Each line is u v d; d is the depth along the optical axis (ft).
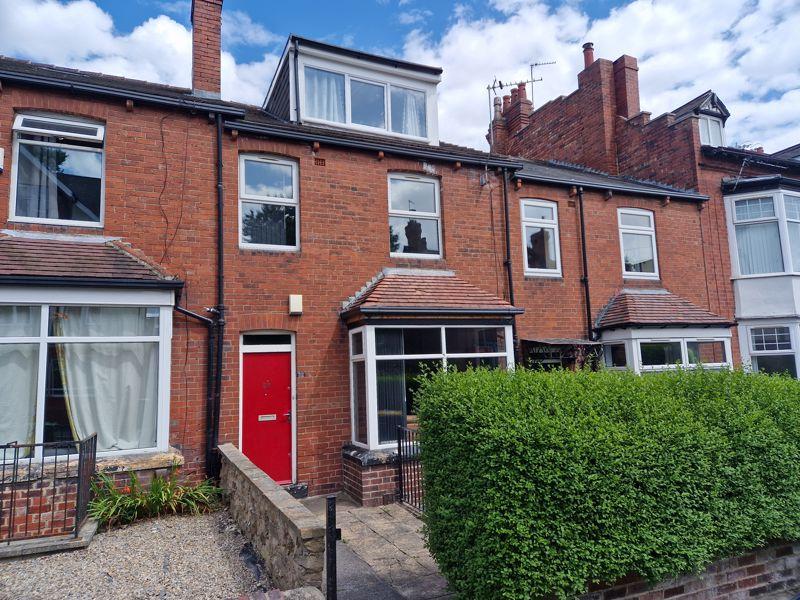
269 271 27.61
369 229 30.58
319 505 25.00
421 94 37.86
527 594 11.97
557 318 35.65
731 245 42.75
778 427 16.39
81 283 21.65
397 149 31.40
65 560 16.84
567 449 12.72
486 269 33.86
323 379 27.94
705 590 14.88
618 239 38.63
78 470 18.54
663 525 13.51
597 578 12.85
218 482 24.39
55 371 21.75
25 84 23.76
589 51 51.96
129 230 25.00
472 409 13.37
